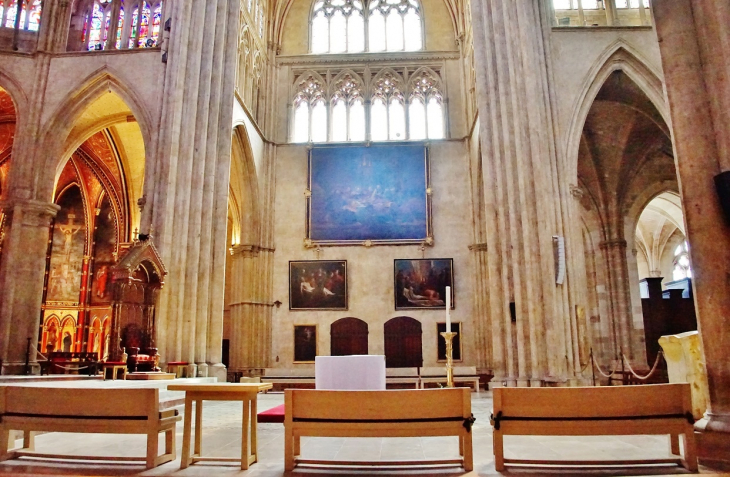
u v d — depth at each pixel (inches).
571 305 697.0
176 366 694.5
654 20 276.1
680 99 260.5
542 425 213.3
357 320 1186.6
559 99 771.4
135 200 1219.2
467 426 211.6
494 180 836.0
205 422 446.9
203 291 764.6
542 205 700.0
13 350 765.9
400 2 1366.9
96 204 1270.9
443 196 1236.5
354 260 1216.2
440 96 1298.0
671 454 244.1
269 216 1227.2
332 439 333.4
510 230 756.0
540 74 754.2
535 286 693.3
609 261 1077.1
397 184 1238.3
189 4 824.3
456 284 1193.4
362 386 384.8
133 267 652.1
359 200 1235.9
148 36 916.0
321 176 1251.8
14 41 898.7
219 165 834.8
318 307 1197.1
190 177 772.0
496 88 837.2
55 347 1202.0
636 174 1074.7
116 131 1139.9
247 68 1138.7
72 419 223.5
